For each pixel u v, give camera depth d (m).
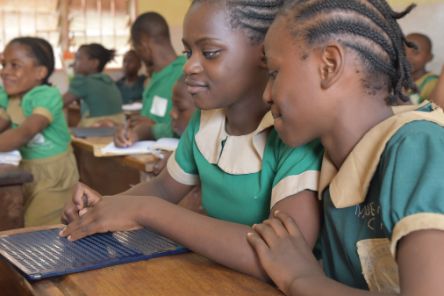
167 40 2.73
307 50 0.69
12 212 1.70
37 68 2.41
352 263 0.73
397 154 0.63
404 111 0.72
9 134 2.19
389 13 0.73
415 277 0.55
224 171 0.94
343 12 0.68
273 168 0.89
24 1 5.14
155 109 2.58
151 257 0.80
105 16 5.44
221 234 0.77
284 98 0.71
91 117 3.82
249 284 0.71
